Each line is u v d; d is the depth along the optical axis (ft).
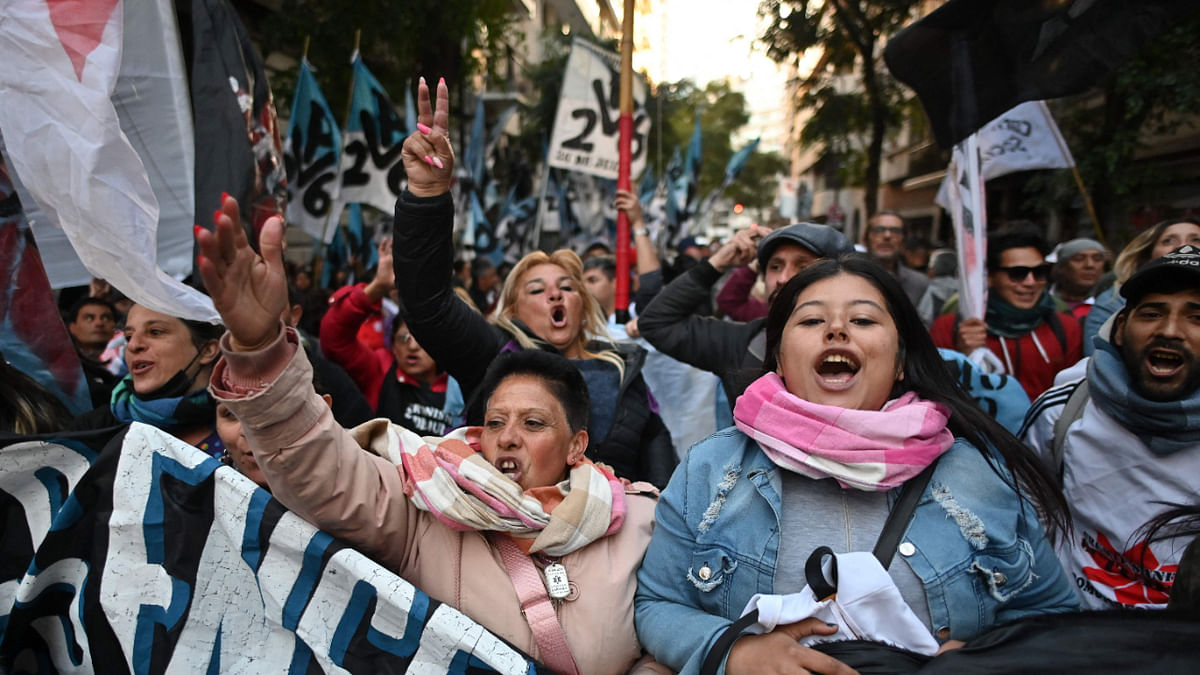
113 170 5.93
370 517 5.05
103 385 9.46
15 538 5.37
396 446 5.58
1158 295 6.18
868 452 4.72
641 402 9.39
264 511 5.10
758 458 5.18
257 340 4.40
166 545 5.23
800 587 4.82
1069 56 7.86
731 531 5.02
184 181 8.42
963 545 4.76
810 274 5.33
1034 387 11.55
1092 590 6.63
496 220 35.60
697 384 12.59
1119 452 6.49
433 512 5.08
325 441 4.73
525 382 5.87
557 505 5.40
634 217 13.47
